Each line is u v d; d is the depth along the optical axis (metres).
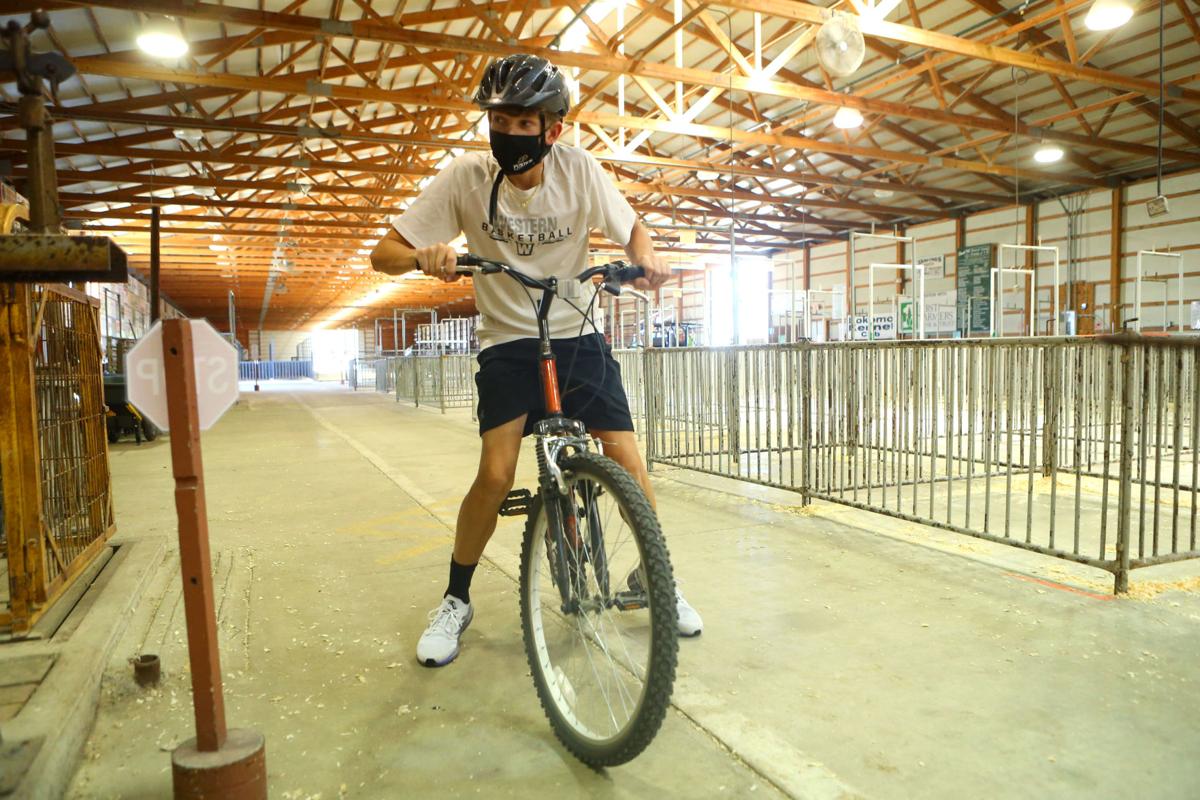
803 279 24.97
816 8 8.88
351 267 28.28
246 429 9.73
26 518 2.12
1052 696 1.91
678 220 23.06
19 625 2.10
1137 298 7.48
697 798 1.50
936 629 2.38
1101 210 17.23
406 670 2.14
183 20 8.91
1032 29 11.65
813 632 2.38
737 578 2.96
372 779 1.58
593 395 2.18
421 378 15.37
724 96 14.71
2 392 2.09
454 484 5.34
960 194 18.73
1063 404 5.14
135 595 2.57
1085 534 3.54
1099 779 1.53
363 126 13.94
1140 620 2.44
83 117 10.67
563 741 1.67
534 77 1.85
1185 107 13.59
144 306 26.16
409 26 10.73
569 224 2.13
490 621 2.53
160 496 4.91
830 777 1.55
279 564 3.26
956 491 4.68
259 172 17.17
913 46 12.30
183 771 1.33
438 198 2.12
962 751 1.65
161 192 17.20
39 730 1.55
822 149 14.36
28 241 1.34
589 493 1.78
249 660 2.21
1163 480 4.88
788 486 4.30
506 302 2.13
